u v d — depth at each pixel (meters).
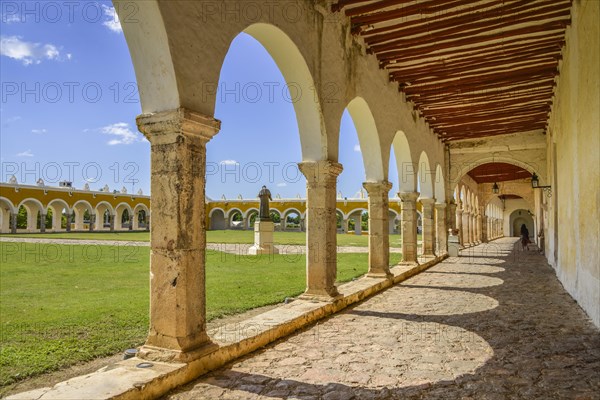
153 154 3.72
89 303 6.71
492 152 15.59
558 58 8.57
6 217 34.81
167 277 3.65
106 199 40.97
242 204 47.75
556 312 6.21
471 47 8.07
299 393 3.32
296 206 45.56
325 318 5.84
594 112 5.33
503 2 6.53
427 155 13.07
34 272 10.48
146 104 3.73
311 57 5.87
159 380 3.22
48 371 3.79
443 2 6.35
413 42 7.69
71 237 28.62
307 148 6.30
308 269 6.33
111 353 4.30
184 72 3.66
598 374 3.70
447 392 3.34
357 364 3.99
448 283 9.14
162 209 3.68
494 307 6.59
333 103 6.48
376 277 8.73
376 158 8.72
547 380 3.57
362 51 7.69
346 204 42.81
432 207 13.76
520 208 36.12
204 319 3.84
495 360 4.10
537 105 11.69
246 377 3.65
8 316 5.77
